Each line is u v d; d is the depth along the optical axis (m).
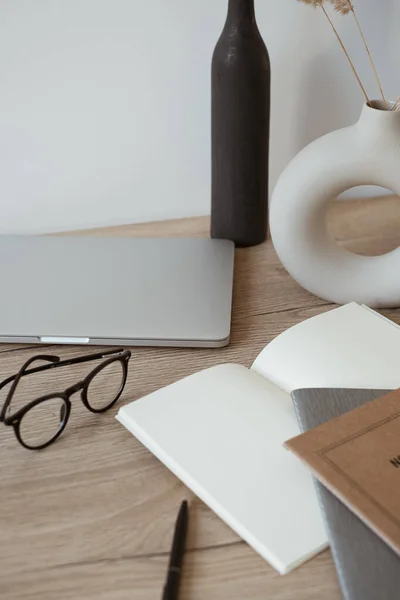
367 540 0.43
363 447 0.48
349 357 0.60
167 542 0.46
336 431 0.50
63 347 0.67
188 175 0.92
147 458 0.53
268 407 0.55
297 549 0.44
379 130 0.63
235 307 0.74
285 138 0.91
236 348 0.67
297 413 0.53
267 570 0.44
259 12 0.81
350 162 0.65
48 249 0.81
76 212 0.92
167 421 0.54
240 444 0.52
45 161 0.87
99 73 0.83
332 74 0.87
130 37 0.81
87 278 0.75
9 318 0.68
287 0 0.81
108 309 0.69
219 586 0.43
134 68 0.83
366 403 0.53
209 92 0.86
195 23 0.81
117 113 0.86
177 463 0.50
